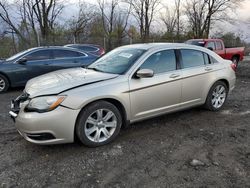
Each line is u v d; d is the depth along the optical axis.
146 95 4.21
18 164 3.36
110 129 3.96
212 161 3.43
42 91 3.55
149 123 4.81
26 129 3.42
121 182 2.97
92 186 2.90
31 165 3.34
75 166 3.31
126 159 3.49
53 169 3.24
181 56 4.78
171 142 4.02
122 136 4.23
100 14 34.56
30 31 25.95
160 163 3.38
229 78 5.60
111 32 35.34
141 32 36.56
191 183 2.94
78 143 3.94
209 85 5.20
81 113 3.62
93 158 3.51
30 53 8.08
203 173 3.14
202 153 3.65
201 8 36.28
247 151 3.72
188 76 4.77
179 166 3.30
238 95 7.21
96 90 3.69
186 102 4.89
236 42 29.39
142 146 3.88
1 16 24.73
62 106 3.44
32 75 8.05
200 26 36.75
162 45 4.68
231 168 3.25
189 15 37.19
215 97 5.48
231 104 6.17
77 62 8.64
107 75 4.07
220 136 4.26
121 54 4.70
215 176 3.07
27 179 3.03
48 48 8.38
